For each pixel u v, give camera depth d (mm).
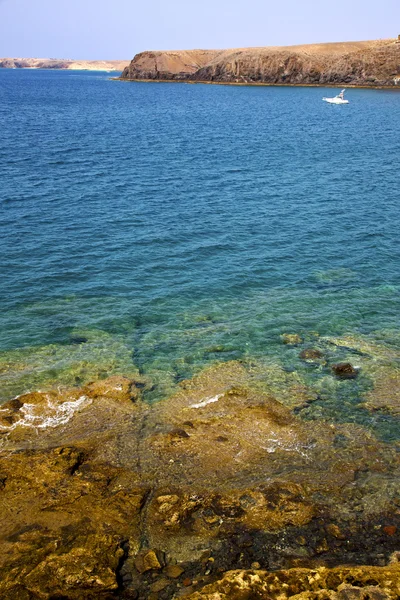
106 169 50625
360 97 145125
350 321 23781
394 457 15242
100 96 151375
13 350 20906
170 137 72438
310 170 52688
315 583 10609
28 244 31625
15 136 67688
